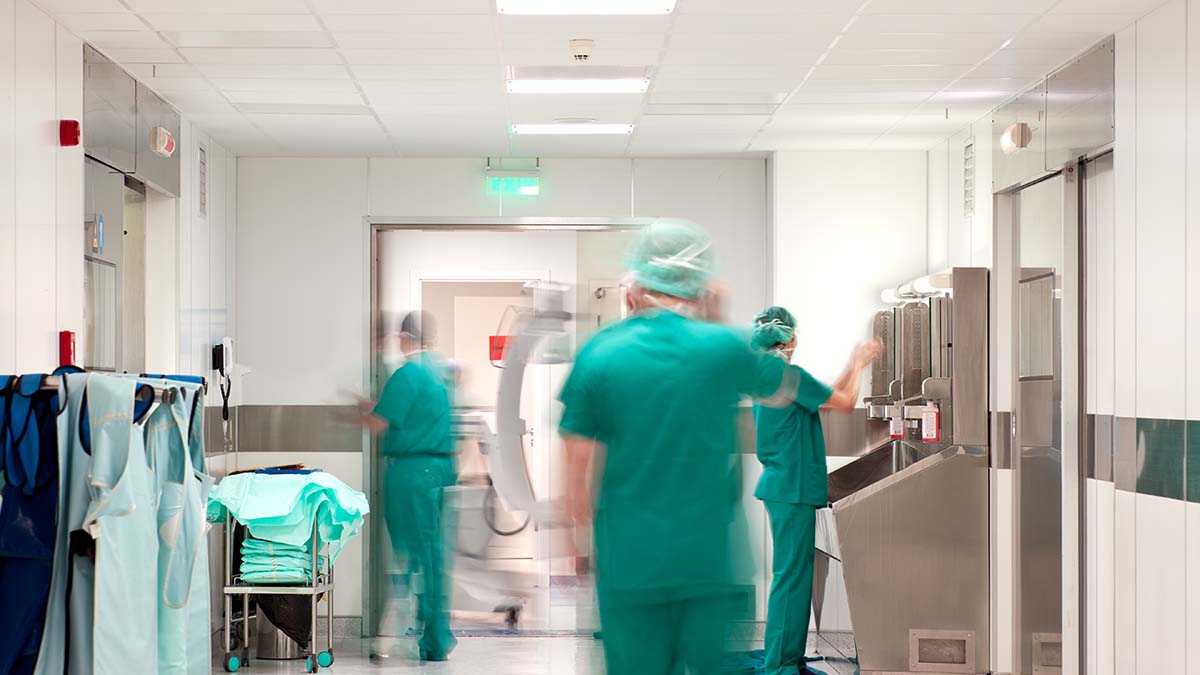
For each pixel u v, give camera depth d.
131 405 3.29
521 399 7.55
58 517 3.25
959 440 5.76
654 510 3.04
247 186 7.52
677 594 3.04
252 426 7.45
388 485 6.21
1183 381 4.09
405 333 6.10
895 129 6.68
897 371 6.74
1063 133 5.25
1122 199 4.65
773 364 3.12
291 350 7.48
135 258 6.23
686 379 3.04
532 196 7.57
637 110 6.30
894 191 7.29
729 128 6.71
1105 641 4.95
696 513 3.05
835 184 7.29
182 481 3.64
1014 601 5.67
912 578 5.68
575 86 5.81
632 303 3.14
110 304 5.35
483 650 6.67
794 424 5.63
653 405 3.04
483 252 7.67
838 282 7.27
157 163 5.92
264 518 6.22
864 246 7.27
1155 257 4.34
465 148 7.29
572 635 7.12
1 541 3.22
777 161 7.29
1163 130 4.29
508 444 7.40
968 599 5.68
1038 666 5.52
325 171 7.53
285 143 7.12
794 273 7.27
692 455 3.05
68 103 4.75
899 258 7.27
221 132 6.81
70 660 3.24
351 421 7.32
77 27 4.74
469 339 7.61
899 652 5.67
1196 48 4.04
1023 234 5.86
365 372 7.48
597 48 5.14
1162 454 4.26
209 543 6.77
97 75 5.09
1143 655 4.43
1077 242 5.23
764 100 6.06
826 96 5.95
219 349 6.92
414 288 7.64
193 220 6.59
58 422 3.26
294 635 6.45
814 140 7.00
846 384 5.46
